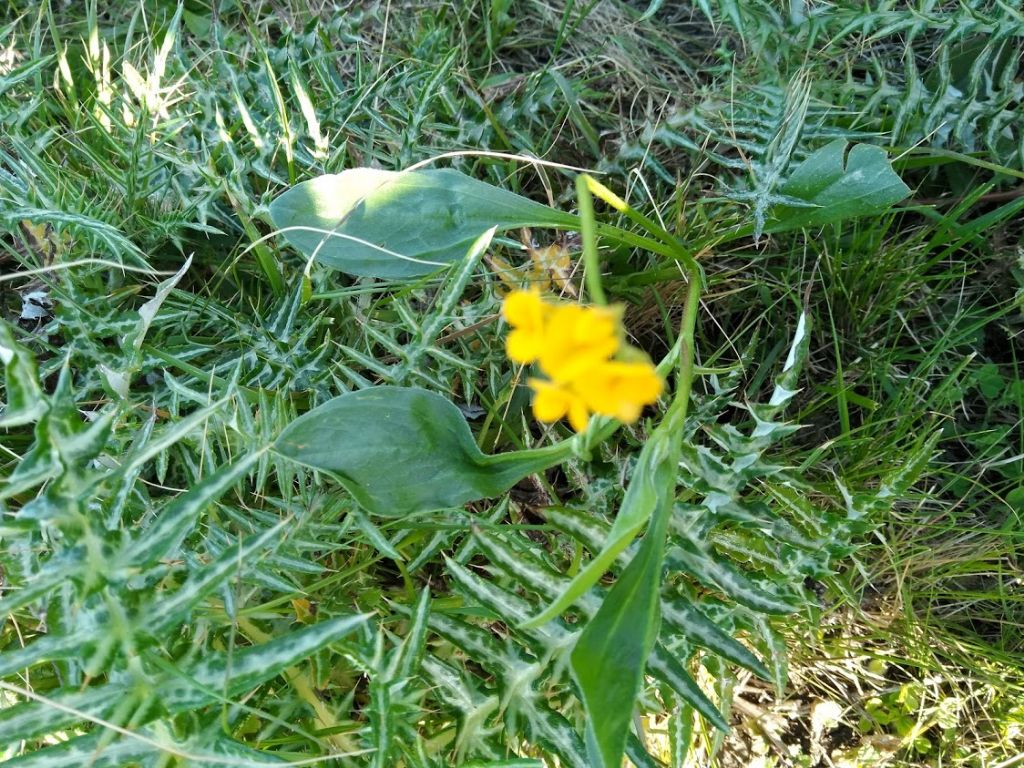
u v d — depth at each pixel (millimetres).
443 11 441
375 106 370
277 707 253
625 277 359
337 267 285
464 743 247
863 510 273
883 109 399
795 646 350
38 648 188
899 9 426
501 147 399
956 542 358
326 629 202
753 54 395
